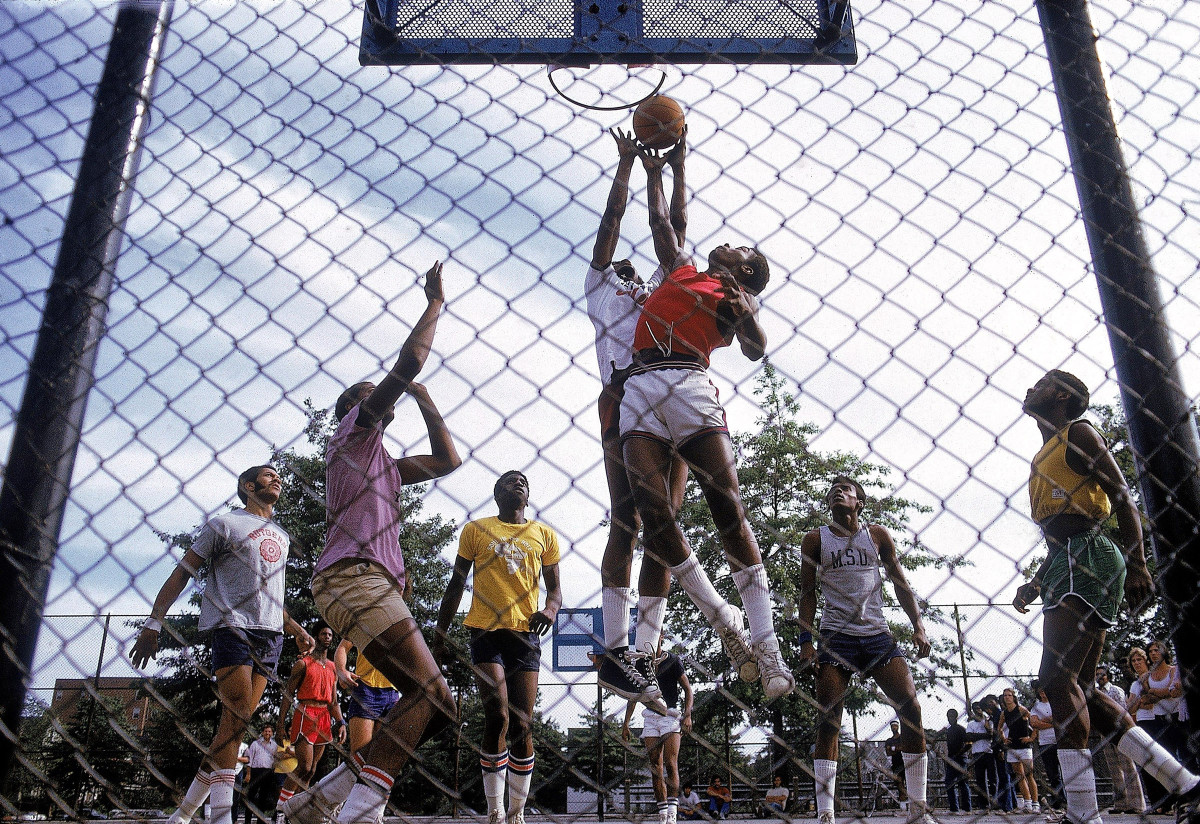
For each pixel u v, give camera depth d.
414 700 2.41
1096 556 2.87
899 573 2.08
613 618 2.71
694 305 2.70
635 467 2.58
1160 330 2.32
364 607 2.51
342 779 2.55
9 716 1.96
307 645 4.72
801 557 2.40
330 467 2.72
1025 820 2.70
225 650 3.31
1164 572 2.27
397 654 2.47
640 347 2.76
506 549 3.80
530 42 2.67
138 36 2.34
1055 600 2.91
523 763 3.56
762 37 2.64
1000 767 4.83
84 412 2.12
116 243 2.22
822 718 2.09
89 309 2.16
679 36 2.64
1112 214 2.39
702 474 2.46
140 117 2.31
